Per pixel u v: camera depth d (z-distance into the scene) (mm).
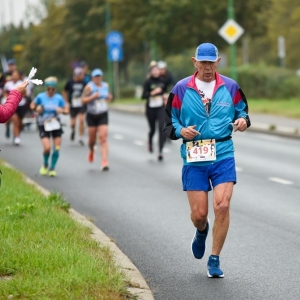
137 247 18141
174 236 19344
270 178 29406
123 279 13633
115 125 56938
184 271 15906
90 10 129375
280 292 14273
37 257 14297
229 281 15070
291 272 15719
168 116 15453
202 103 15172
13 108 14250
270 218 21484
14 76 44406
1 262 13906
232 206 23500
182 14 79250
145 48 120500
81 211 22984
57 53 142500
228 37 60562
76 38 132375
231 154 15188
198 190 15164
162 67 37250
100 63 137125
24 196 21625
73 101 43969
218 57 15156
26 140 46219
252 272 15750
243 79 76500
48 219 18281
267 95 74875
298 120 53281
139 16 90312
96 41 131500
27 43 155750
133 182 28797
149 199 24969
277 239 18781
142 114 69750
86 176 30625
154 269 16094
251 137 46531
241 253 17391
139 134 49406
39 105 30812
